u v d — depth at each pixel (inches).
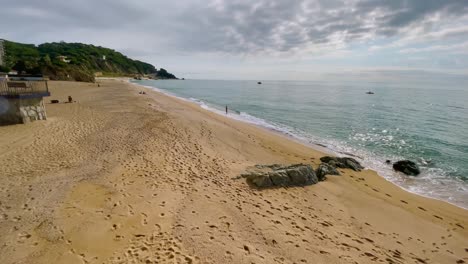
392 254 240.1
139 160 400.2
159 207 270.1
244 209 287.3
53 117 677.9
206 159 442.0
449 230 296.8
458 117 1169.4
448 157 593.0
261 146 601.6
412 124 992.2
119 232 224.5
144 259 193.5
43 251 195.6
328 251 229.8
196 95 2357.3
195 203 287.1
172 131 608.1
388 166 532.4
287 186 365.7
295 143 679.7
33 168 349.1
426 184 446.3
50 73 2549.2
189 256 200.8
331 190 372.8
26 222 229.6
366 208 329.7
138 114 805.9
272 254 215.9
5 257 187.0
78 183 310.5
